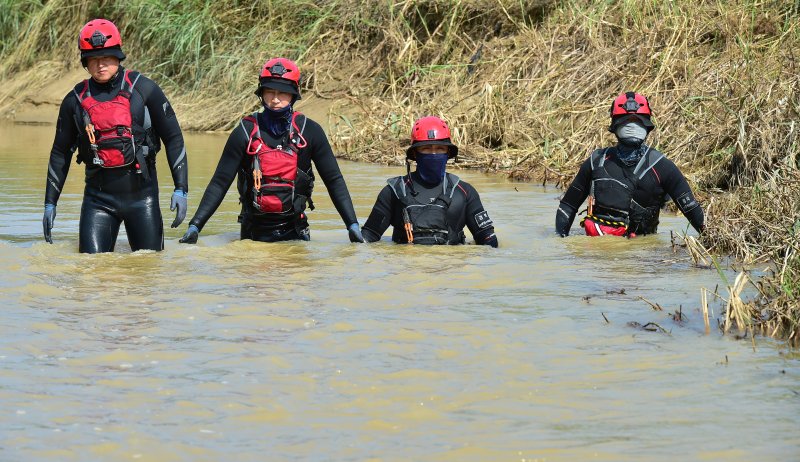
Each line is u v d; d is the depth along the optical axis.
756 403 5.32
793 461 4.55
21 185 15.04
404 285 8.28
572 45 20.58
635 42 19.14
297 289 8.07
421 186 10.59
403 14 24.62
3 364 5.97
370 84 24.11
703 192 13.95
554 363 6.07
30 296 7.73
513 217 12.54
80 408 5.25
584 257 9.73
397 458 4.63
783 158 13.13
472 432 4.94
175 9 29.95
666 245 10.49
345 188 10.80
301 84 25.41
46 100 31.30
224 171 10.55
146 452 4.70
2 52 34.72
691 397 5.43
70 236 10.82
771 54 16.88
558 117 18.72
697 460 4.57
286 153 10.38
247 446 4.78
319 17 26.83
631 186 11.02
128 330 6.75
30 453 4.68
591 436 4.88
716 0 19.52
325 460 4.62
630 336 6.68
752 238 9.95
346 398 5.43
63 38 33.62
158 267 9.00
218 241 10.81
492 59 21.84
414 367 5.98
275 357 6.16
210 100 27.38
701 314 7.29
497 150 18.78
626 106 11.05
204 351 6.27
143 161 9.96
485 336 6.67
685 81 17.42
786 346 6.44
